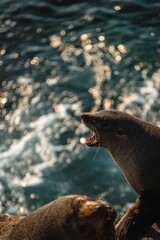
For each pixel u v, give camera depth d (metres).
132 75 22.69
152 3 25.50
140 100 21.62
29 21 25.38
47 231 7.61
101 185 18.91
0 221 10.18
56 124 21.16
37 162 20.00
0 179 19.52
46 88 22.61
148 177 9.60
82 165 19.66
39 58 23.78
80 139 20.55
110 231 7.36
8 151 20.55
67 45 24.28
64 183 19.17
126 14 25.19
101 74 22.89
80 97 22.09
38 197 18.81
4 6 26.11
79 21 25.22
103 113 10.23
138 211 9.36
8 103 22.19
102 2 25.88
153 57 23.25
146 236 9.20
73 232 7.33
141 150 9.73
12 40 24.62
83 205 7.27
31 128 21.19
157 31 24.28
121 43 23.98
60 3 26.00
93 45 24.14
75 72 23.11
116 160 10.23
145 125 9.87
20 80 23.00
